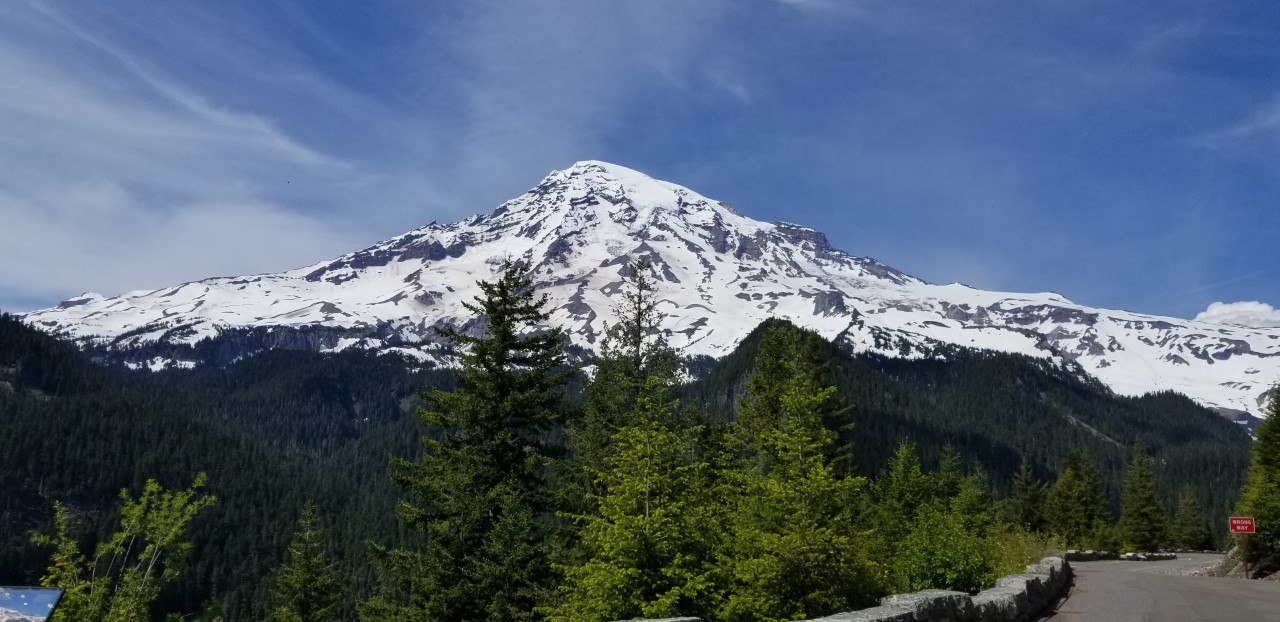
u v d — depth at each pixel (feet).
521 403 75.20
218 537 396.57
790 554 43.32
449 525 70.13
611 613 43.80
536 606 59.82
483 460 73.10
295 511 449.06
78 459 435.94
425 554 72.74
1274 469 153.28
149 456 457.27
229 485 462.19
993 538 72.28
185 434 513.86
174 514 52.03
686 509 46.09
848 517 47.73
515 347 77.71
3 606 21.74
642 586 43.68
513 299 78.18
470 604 67.67
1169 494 554.87
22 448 435.12
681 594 43.45
